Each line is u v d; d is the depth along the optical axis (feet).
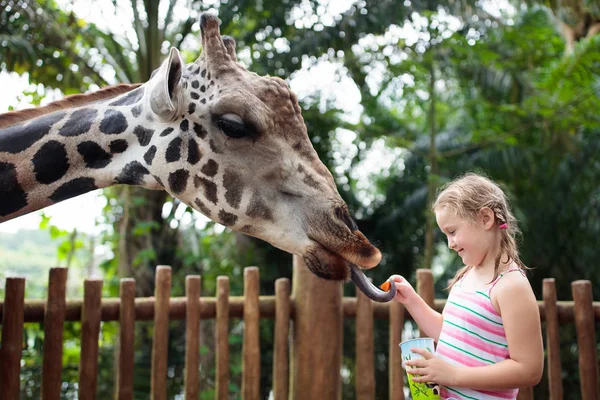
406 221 23.66
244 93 7.18
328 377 10.61
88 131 7.62
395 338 10.89
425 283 10.84
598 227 22.27
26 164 7.55
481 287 6.35
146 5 19.52
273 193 7.34
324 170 7.50
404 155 25.88
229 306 10.66
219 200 7.36
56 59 20.36
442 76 26.37
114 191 20.86
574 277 22.21
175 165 7.39
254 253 20.31
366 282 7.16
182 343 18.65
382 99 28.25
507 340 6.02
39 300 9.88
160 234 19.53
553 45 22.43
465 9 21.77
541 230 21.99
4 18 19.39
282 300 10.84
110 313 10.07
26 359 16.11
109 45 21.33
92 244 23.38
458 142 24.26
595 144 22.49
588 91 20.16
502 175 22.71
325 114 21.79
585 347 10.66
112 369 17.15
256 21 20.86
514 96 23.00
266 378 19.84
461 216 6.36
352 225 7.34
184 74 7.52
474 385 5.87
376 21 20.44
